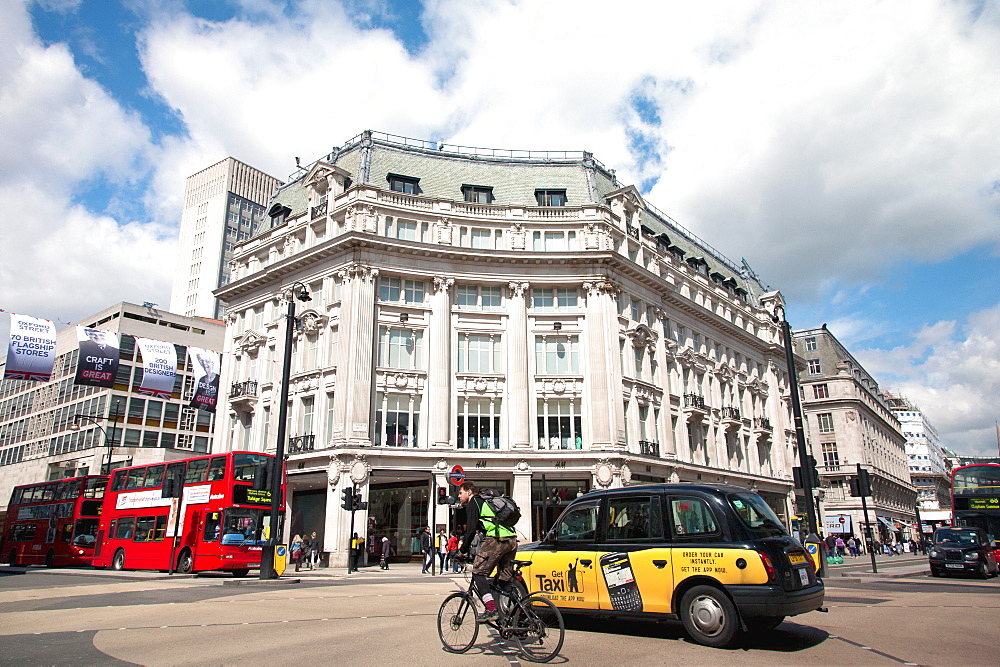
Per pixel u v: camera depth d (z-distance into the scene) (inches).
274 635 378.6
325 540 1315.2
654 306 1747.0
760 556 326.0
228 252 4788.4
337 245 1459.2
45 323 1550.2
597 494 391.2
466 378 1478.8
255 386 1626.5
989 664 296.8
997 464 1222.9
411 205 1540.4
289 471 1417.3
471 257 1519.4
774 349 2340.1
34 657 320.2
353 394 1374.3
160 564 1100.5
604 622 403.9
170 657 318.0
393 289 1501.0
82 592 681.0
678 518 355.6
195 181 5108.3
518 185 1678.2
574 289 1576.0
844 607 505.0
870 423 3193.9
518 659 300.8
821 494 1636.3
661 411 1669.5
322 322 1485.0
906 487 3649.1
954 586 762.8
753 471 2084.2
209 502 1042.7
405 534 1406.3
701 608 333.4
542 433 1486.2
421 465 1379.2
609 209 1637.6
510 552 320.8
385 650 324.8
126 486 1250.0
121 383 2512.3
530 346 1536.7
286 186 1876.2
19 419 2891.2
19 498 1581.0
